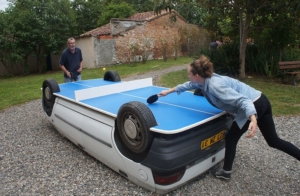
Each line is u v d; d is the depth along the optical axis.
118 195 2.92
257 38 11.33
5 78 16.59
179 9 9.76
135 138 2.74
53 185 3.19
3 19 16.09
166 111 3.20
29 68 19.50
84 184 3.18
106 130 3.16
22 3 17.62
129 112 2.73
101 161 3.54
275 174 3.30
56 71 19.31
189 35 23.34
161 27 21.23
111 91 4.33
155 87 4.88
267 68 9.71
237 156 3.82
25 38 16.67
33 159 3.94
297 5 8.28
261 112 2.79
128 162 2.92
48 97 4.79
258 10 9.30
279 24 9.57
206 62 2.74
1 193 3.07
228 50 10.93
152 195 2.88
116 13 27.95
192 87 3.28
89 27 29.72
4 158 4.02
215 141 3.04
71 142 4.55
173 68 14.73
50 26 17.44
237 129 2.90
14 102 7.94
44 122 5.83
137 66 16.66
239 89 2.82
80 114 3.73
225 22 12.23
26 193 3.05
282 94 7.46
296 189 2.96
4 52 16.92
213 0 9.09
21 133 5.13
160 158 2.52
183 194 2.89
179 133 2.68
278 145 2.93
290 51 10.94
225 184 3.08
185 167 2.76
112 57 18.23
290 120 5.32
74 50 6.42
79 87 5.09
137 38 19.53
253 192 2.92
